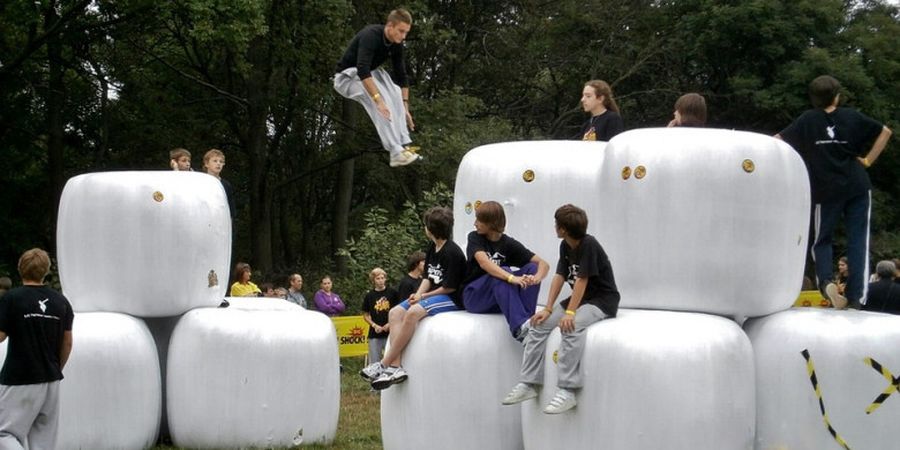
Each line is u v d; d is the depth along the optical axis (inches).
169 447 375.6
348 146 1064.2
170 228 367.2
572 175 332.8
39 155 983.6
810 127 326.3
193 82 1062.4
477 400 323.0
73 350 348.5
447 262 335.9
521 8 1280.8
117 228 364.5
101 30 910.4
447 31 1098.7
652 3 1307.8
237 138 1161.4
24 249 977.5
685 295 295.0
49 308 304.3
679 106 323.6
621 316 290.0
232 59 951.0
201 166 1123.3
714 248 291.3
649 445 277.9
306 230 1267.2
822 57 1073.5
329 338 390.0
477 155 351.9
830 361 289.7
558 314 300.8
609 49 1312.7
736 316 303.7
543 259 334.3
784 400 293.9
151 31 927.7
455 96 1055.6
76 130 1044.5
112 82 1025.5
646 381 278.2
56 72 927.7
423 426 327.6
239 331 371.2
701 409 277.4
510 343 325.7
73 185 372.5
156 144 1068.5
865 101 1088.8
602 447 283.0
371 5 1058.7
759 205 293.0
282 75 1031.0
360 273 754.8
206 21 816.3
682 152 293.0
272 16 955.3
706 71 1245.7
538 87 1344.7
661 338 279.3
